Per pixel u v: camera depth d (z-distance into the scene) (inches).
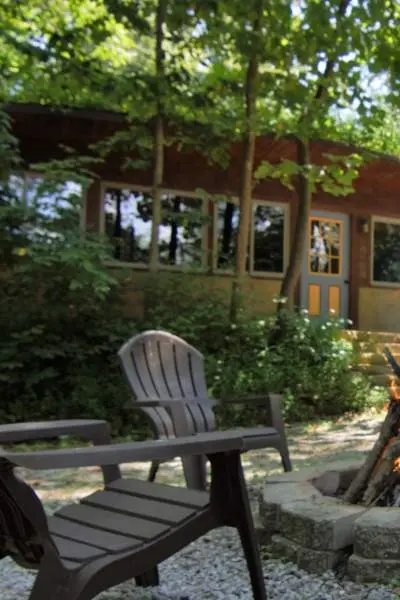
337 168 347.6
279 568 110.8
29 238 302.8
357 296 483.2
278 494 124.6
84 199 377.4
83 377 295.3
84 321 313.3
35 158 374.3
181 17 319.3
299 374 323.0
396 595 96.7
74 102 366.0
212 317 330.0
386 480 122.7
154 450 75.3
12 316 304.8
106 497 98.7
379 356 373.7
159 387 175.8
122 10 322.7
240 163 397.7
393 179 473.1
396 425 123.4
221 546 129.2
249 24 321.4
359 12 320.8
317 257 469.1
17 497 69.1
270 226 449.7
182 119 348.2
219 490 87.7
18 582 113.6
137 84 326.3
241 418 299.3
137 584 107.8
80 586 70.7
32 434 99.4
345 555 108.2
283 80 333.4
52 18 366.3
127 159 363.9
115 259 369.1
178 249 418.9
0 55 366.0
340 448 243.6
